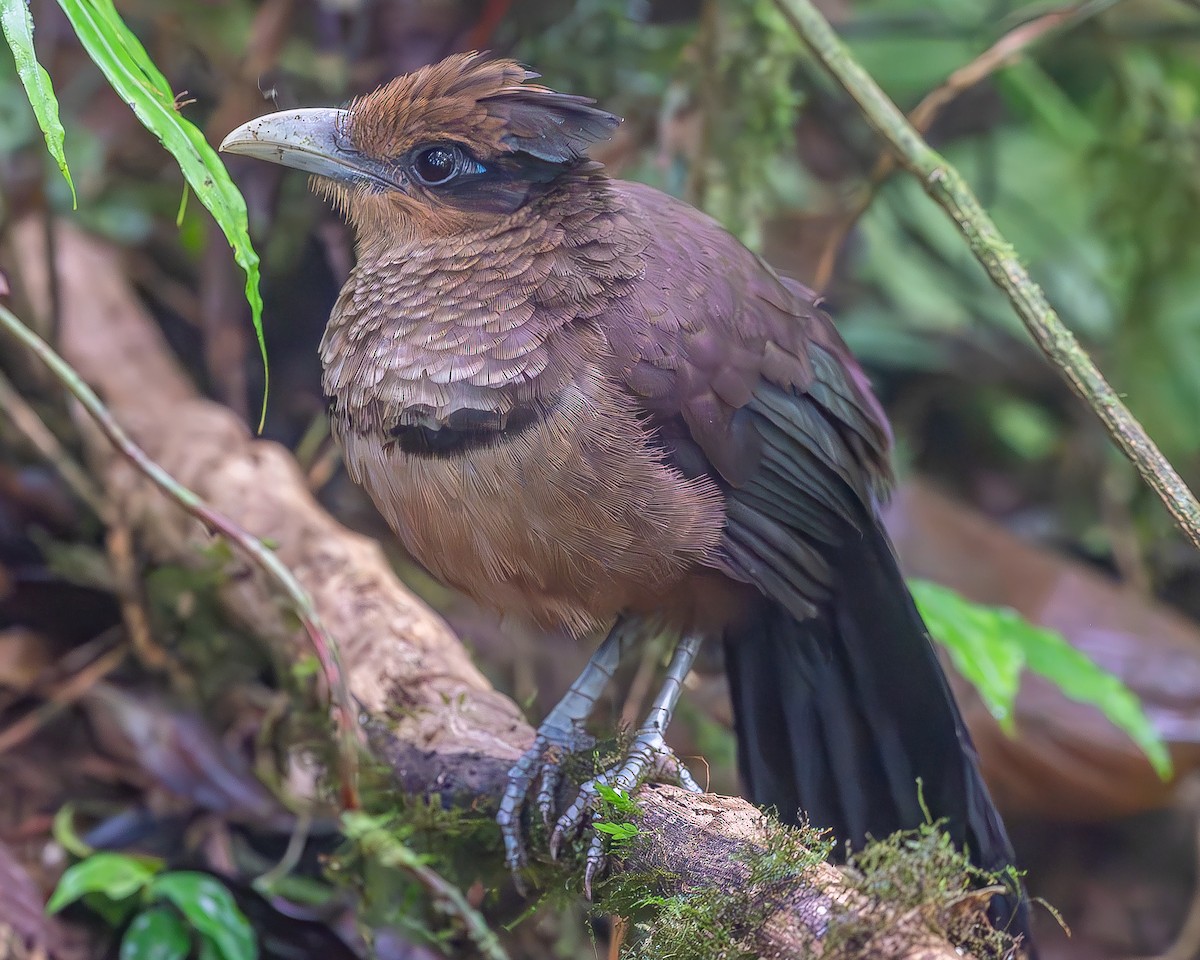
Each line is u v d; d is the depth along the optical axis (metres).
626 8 12.25
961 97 15.34
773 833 5.93
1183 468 14.43
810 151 15.38
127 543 10.25
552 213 7.51
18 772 9.59
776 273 8.46
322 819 9.45
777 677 7.96
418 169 7.68
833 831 7.76
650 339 7.25
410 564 11.94
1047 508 14.80
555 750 7.48
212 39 12.97
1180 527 7.56
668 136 11.30
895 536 12.81
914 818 7.71
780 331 7.73
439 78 7.76
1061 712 11.46
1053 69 14.47
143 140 13.20
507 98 7.62
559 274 7.34
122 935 8.70
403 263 7.58
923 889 5.16
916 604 8.17
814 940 5.28
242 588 9.58
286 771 9.47
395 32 12.59
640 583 7.45
